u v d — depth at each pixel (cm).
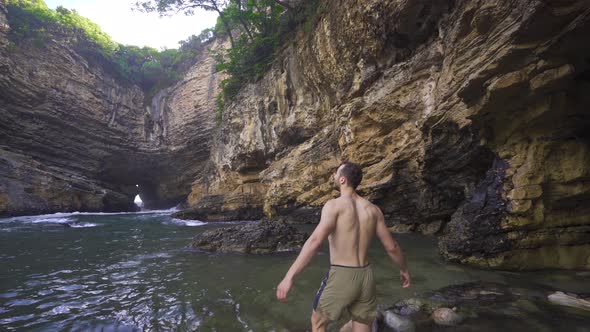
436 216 782
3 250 761
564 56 355
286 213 1516
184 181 3681
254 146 1833
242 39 2242
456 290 342
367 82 1045
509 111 427
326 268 492
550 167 411
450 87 572
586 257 406
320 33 1255
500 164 454
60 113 2944
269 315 306
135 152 3572
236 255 640
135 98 3691
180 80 3566
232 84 2212
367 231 203
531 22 343
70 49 3075
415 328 253
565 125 399
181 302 358
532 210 405
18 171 2264
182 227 1341
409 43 894
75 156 3103
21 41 2709
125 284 444
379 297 337
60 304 362
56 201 2477
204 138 3334
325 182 1305
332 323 272
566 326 241
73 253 712
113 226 1398
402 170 881
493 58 397
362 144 988
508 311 275
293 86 1566
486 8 410
